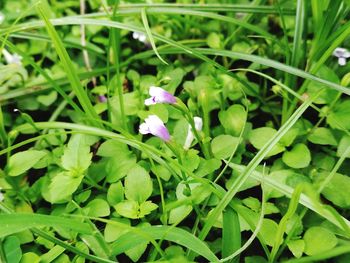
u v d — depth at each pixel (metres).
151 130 0.12
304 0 0.15
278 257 0.12
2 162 0.17
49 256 0.12
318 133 0.15
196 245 0.11
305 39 0.16
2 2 0.23
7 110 0.18
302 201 0.11
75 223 0.11
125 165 0.14
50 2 0.22
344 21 0.17
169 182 0.14
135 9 0.17
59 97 0.19
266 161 0.15
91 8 0.22
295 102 0.15
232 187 0.11
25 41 0.21
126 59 0.20
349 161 0.14
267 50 0.18
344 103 0.15
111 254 0.11
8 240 0.12
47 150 0.16
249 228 0.12
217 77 0.16
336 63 0.17
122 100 0.15
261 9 0.17
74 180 0.13
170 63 0.19
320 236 0.12
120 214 0.13
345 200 0.12
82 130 0.14
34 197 0.15
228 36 0.19
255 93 0.16
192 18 0.19
